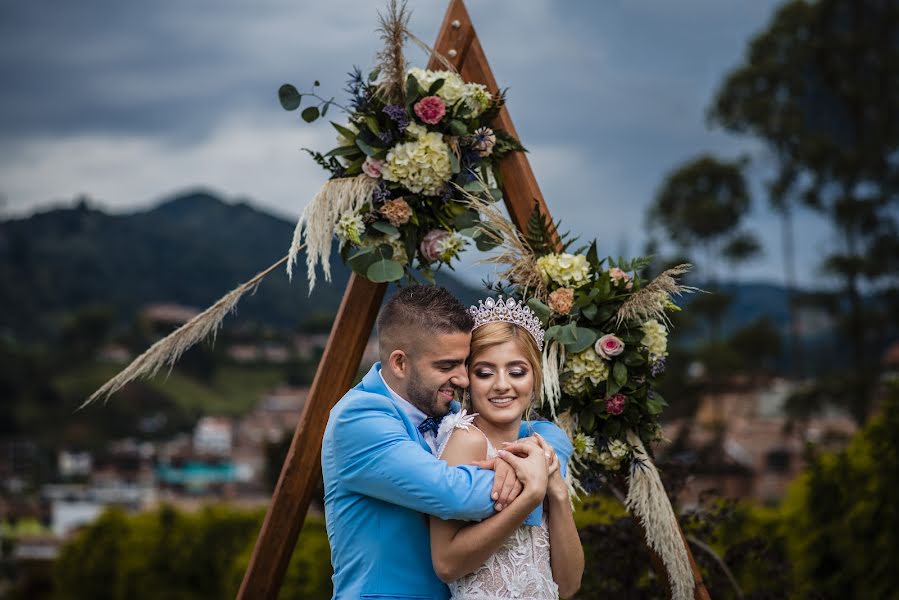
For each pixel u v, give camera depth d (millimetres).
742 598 3887
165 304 135250
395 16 2975
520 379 2508
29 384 84250
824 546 4562
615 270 3080
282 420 78438
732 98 26203
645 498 3078
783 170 25547
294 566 7320
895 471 4305
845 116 25609
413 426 2465
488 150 3137
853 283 24531
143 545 9875
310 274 2939
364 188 3008
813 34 25328
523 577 2340
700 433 28859
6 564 16547
